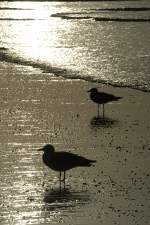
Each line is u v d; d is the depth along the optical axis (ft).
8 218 43.34
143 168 54.60
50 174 52.95
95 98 74.84
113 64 112.78
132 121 71.82
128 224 42.65
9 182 50.72
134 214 44.47
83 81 96.48
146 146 61.31
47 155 50.62
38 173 53.16
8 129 67.62
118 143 62.34
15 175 52.47
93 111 76.79
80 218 43.57
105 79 97.81
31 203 46.24
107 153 58.85
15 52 128.67
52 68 108.27
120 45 141.38
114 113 75.87
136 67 109.09
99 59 119.03
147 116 74.33
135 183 50.85
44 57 121.70
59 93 86.99
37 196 47.70
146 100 83.30
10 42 147.23
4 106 78.69
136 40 151.02
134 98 84.53
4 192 48.42
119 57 121.60
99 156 57.93
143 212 44.86
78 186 50.16
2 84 92.89
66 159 50.19
